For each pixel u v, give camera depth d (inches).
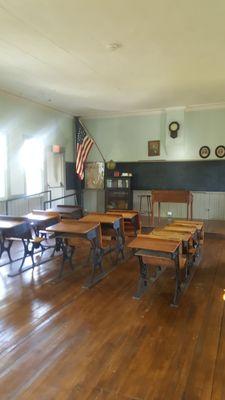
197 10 133.0
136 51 178.7
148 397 77.1
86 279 162.6
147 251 138.8
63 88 258.4
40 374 86.0
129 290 148.1
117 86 253.3
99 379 83.9
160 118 347.6
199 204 340.2
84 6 129.4
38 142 315.3
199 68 209.0
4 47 172.1
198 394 78.2
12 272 172.7
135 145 361.7
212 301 136.2
